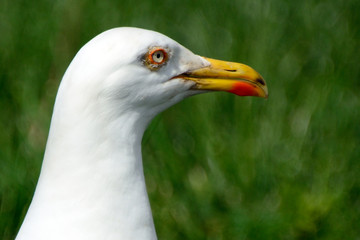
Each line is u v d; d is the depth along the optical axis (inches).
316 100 435.8
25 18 474.0
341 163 410.0
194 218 382.9
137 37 239.3
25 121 417.7
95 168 230.8
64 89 232.8
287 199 387.2
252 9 469.7
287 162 402.6
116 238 232.1
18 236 235.1
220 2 475.8
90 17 470.9
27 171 378.0
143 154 401.7
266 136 412.2
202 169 402.6
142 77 240.1
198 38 459.2
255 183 397.1
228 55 449.1
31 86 440.1
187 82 258.8
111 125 234.2
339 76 452.8
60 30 469.7
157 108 252.5
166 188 393.7
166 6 480.1
